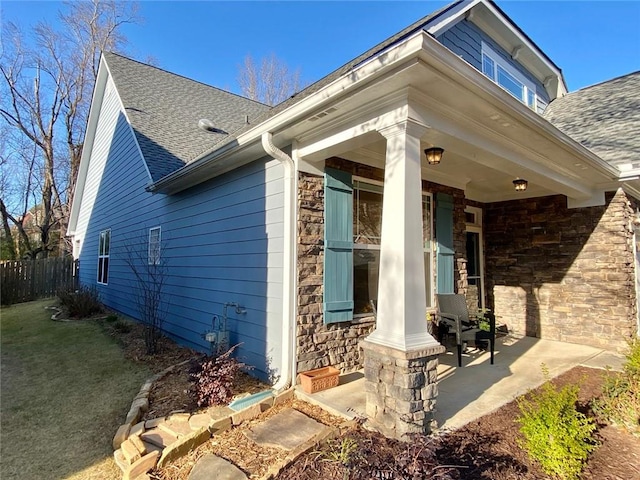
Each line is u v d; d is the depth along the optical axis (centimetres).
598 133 682
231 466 258
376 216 500
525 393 374
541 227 683
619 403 329
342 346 442
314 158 419
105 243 1148
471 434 285
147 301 686
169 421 335
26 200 1931
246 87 2273
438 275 572
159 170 775
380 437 275
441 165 534
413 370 279
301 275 411
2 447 319
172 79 1185
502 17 636
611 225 601
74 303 952
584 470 249
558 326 646
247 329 477
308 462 243
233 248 521
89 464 291
